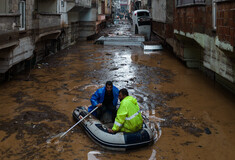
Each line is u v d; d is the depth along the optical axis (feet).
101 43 83.82
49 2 56.54
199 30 36.14
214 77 34.91
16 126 20.10
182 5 41.09
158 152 16.37
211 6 32.58
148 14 103.55
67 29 74.23
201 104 25.89
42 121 21.21
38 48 48.75
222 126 20.54
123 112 16.16
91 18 98.48
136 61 51.62
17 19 31.45
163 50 68.80
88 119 19.01
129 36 85.30
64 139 17.99
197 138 18.44
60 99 27.12
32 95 28.35
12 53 32.65
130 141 16.12
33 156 15.67
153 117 22.52
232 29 21.94
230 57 24.98
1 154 15.87
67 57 56.24
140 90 30.94
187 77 37.91
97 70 42.37
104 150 16.42
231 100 27.02
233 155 16.03
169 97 28.27
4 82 33.76
